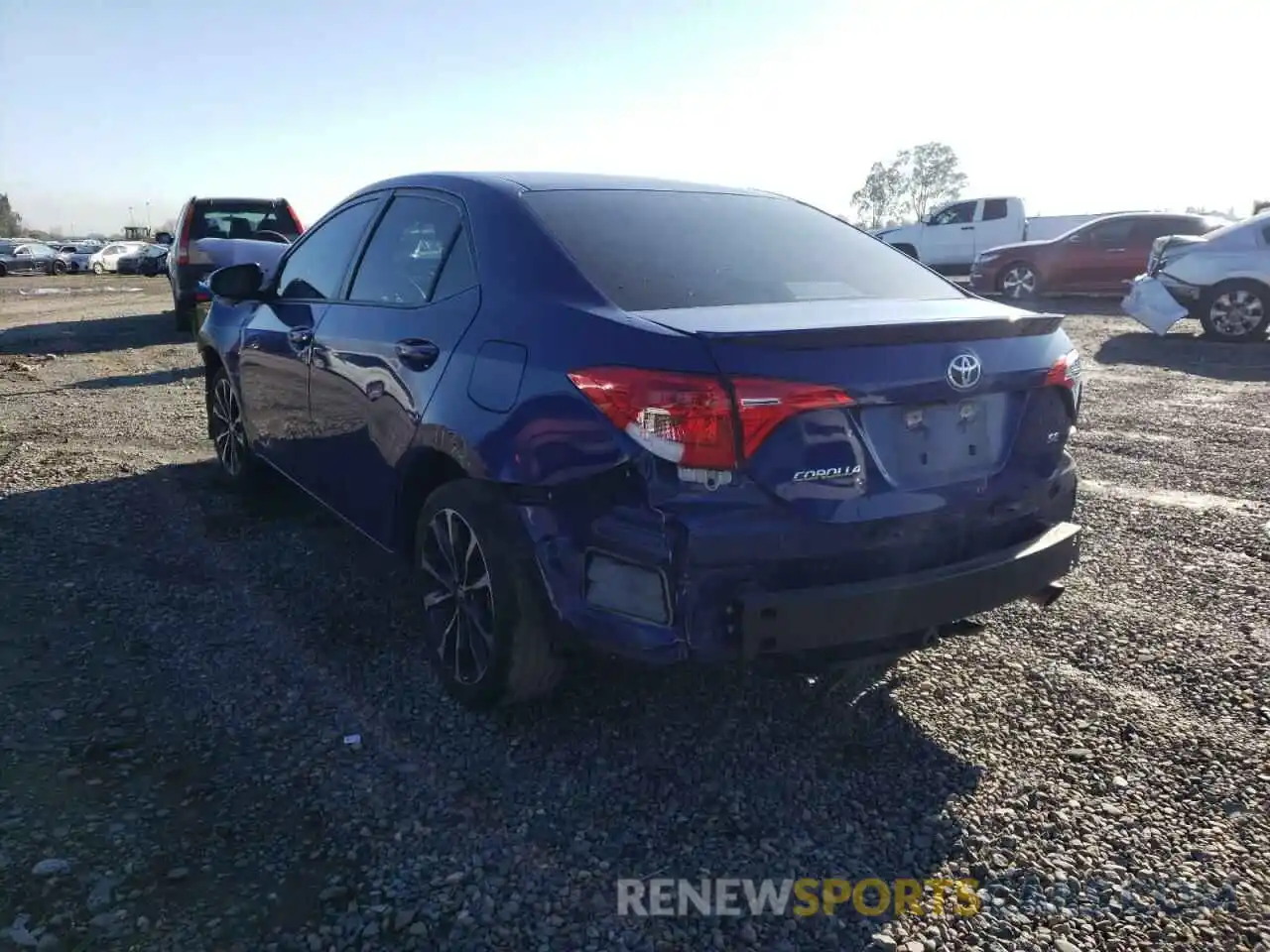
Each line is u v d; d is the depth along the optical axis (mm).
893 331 2699
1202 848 2688
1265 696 3443
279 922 2365
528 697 3180
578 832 2734
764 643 2584
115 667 3576
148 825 2695
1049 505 3158
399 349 3541
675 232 3504
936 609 2777
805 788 2949
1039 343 3131
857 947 2348
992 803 2879
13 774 2889
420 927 2363
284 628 3939
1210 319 12352
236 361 5230
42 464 6316
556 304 3016
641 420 2596
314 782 2922
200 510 5398
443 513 3279
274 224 13617
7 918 2326
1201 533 5086
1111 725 3277
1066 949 2348
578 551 2787
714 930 2387
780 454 2578
